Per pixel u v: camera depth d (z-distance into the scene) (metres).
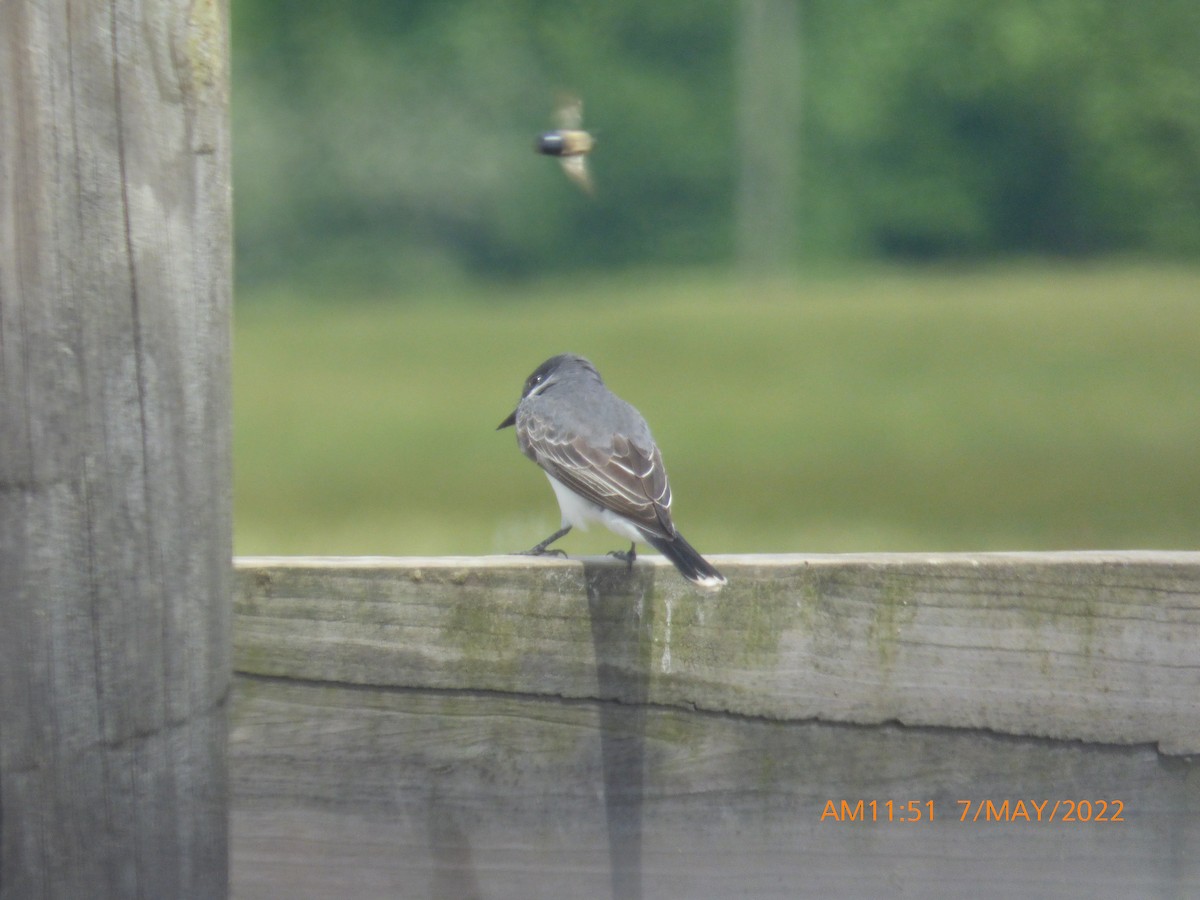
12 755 4.19
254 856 5.11
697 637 5.32
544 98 75.56
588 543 19.41
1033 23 77.88
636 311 57.84
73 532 4.20
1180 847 5.49
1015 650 5.44
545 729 5.27
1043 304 56.69
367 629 5.13
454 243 74.12
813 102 78.31
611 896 5.30
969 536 21.48
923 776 5.45
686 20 77.31
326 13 73.94
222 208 4.36
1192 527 22.30
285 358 45.12
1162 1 78.19
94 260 4.14
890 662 5.41
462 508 23.08
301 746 5.12
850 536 21.41
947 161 79.81
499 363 43.56
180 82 4.21
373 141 72.50
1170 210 80.12
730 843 5.36
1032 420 33.88
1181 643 5.48
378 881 5.17
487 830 5.24
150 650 4.33
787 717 5.39
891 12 78.62
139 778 4.35
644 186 77.94
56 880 4.27
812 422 33.59
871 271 77.81
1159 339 46.34
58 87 4.06
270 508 23.31
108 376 4.19
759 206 77.81
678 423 33.53
